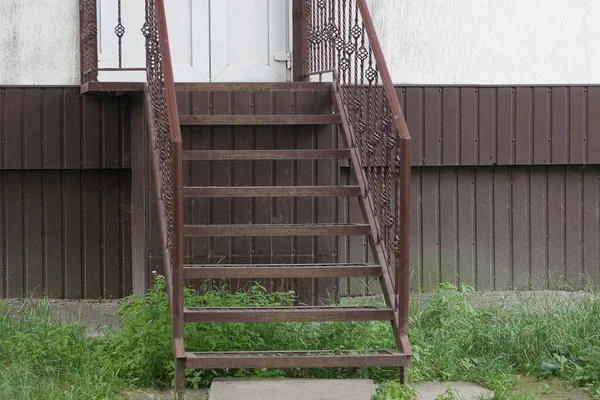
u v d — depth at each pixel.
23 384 5.69
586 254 9.33
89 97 8.58
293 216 8.18
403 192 6.34
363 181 7.14
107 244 8.84
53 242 8.78
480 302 8.34
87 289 8.81
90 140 8.61
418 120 8.92
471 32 9.05
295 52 8.84
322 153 7.37
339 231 6.85
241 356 6.06
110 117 8.63
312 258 8.18
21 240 8.74
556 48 9.14
